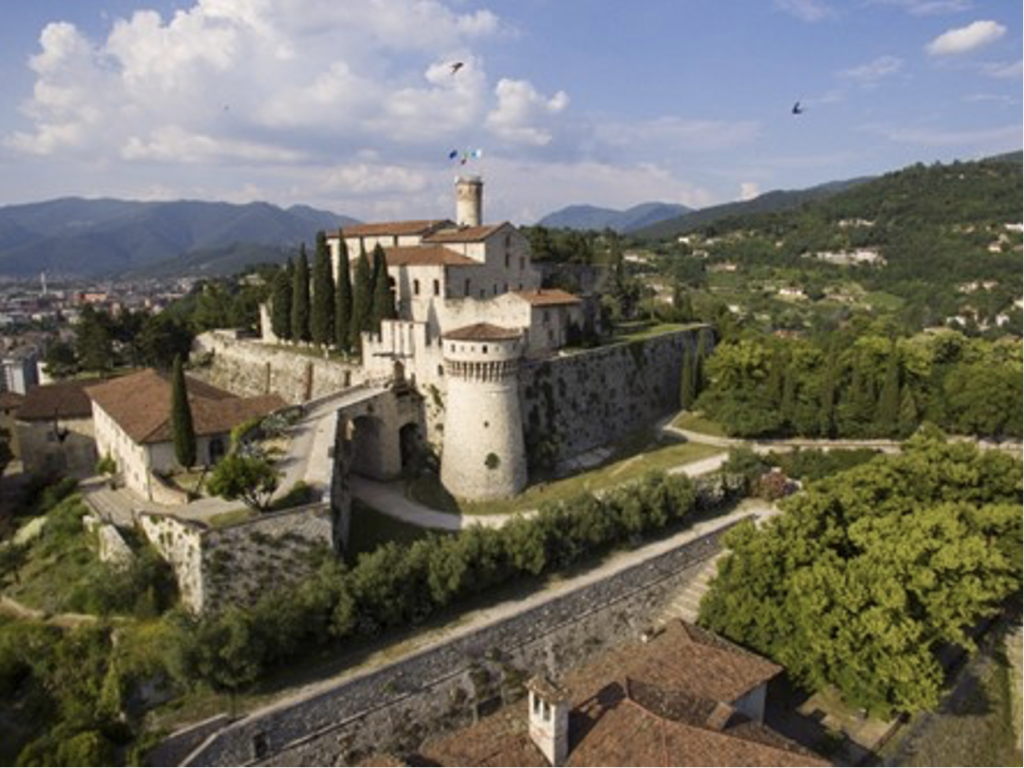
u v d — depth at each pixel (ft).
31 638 126.52
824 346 361.30
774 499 211.61
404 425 237.66
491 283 307.37
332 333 299.99
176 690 116.26
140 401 204.64
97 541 158.51
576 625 154.81
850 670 131.75
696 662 126.00
